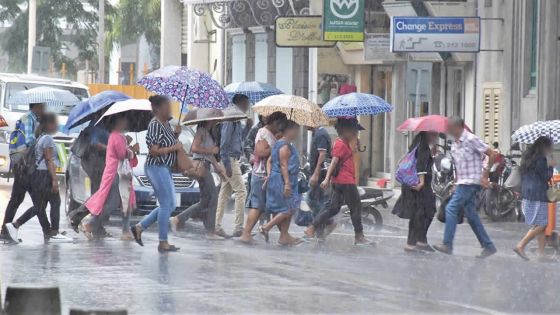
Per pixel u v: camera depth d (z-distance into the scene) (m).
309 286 24.03
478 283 25.39
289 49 71.62
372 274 26.48
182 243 32.53
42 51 83.00
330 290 23.55
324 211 33.97
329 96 63.44
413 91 47.78
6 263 27.05
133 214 38.12
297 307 21.36
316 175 35.31
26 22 125.56
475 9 53.41
